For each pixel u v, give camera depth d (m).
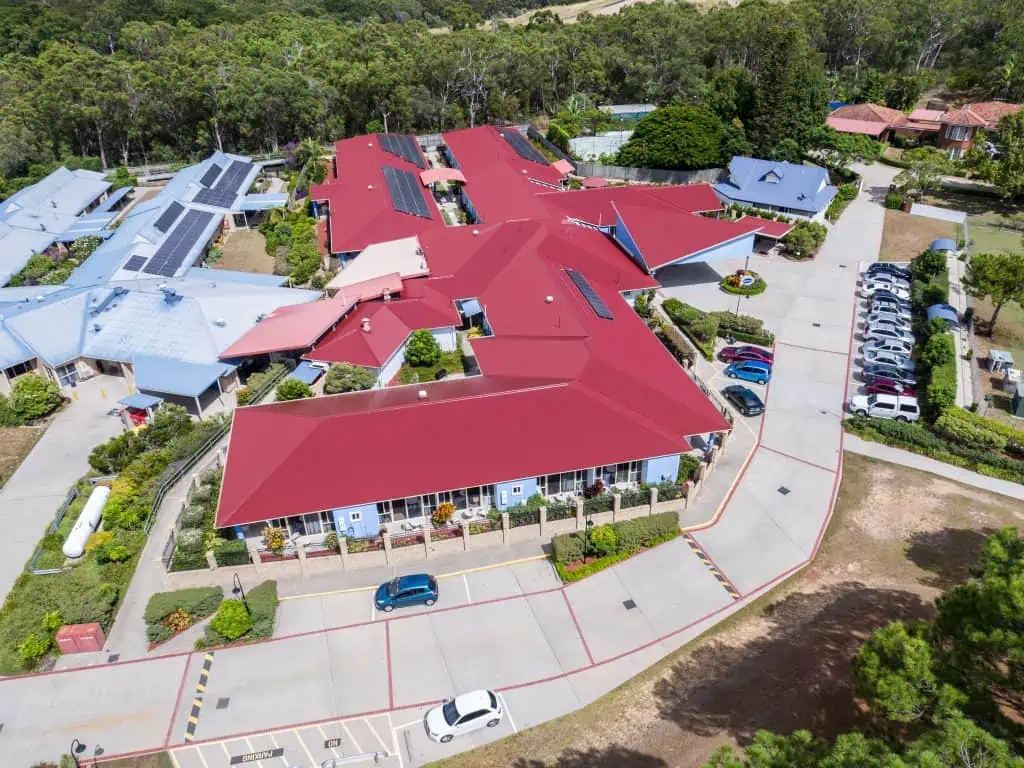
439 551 47.72
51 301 69.06
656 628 42.62
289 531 47.62
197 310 67.25
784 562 46.94
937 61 161.88
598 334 60.22
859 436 58.34
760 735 27.34
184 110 128.12
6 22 163.38
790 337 71.56
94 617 42.91
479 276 73.31
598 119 133.38
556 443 49.38
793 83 107.88
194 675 40.47
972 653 29.48
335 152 122.25
